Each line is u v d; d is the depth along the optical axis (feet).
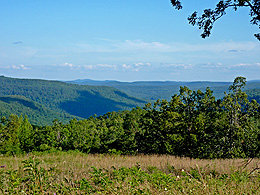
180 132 100.53
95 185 18.74
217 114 97.04
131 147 110.83
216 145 93.66
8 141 185.98
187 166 39.47
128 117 127.03
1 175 19.83
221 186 17.25
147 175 20.04
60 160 50.14
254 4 21.70
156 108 110.52
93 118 236.43
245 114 97.86
